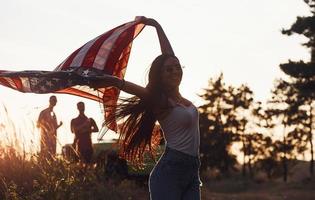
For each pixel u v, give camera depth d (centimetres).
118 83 577
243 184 6169
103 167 1394
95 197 1204
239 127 8181
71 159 1270
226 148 7756
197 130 597
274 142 8012
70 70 593
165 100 588
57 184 1088
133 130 609
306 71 4594
